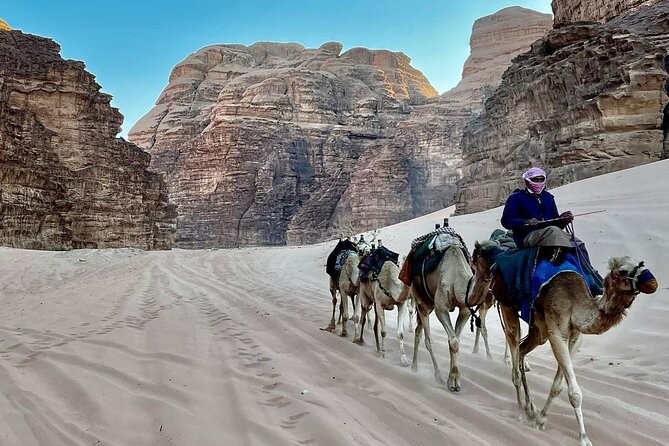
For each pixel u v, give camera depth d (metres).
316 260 28.41
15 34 52.94
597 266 13.04
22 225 39.47
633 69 32.59
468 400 6.40
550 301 5.30
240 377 7.20
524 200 6.21
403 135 113.25
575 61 38.06
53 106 49.97
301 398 6.33
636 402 6.20
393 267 8.77
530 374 7.44
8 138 38.84
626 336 8.91
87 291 18.09
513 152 45.16
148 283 20.47
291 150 112.44
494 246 6.50
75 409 5.89
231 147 112.38
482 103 116.25
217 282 20.72
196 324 11.34
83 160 50.47
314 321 11.91
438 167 106.50
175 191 119.12
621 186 22.78
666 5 43.81
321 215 108.12
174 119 141.88
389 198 100.38
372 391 6.68
